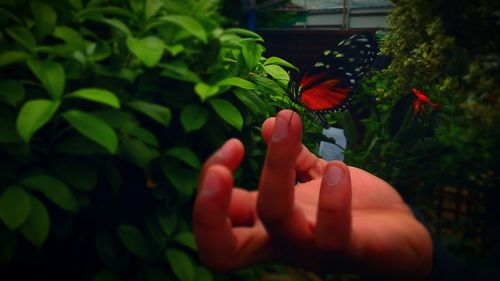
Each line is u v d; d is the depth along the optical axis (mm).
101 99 631
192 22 745
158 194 804
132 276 858
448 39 985
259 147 1066
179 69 744
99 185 858
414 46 1194
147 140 757
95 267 909
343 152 1568
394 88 1365
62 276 882
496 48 925
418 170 1441
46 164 747
